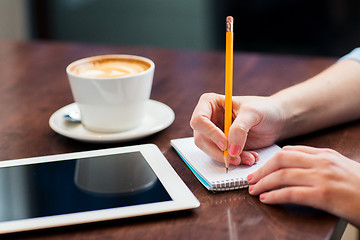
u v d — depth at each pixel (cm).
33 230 56
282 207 61
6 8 299
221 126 79
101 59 90
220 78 112
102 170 68
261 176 65
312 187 59
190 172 71
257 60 124
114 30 326
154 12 318
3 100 101
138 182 64
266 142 77
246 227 57
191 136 83
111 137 78
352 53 98
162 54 132
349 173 60
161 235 55
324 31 273
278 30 285
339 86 87
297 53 284
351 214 57
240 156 71
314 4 271
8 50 136
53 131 86
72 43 142
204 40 312
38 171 67
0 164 70
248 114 70
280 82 108
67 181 64
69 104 98
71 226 57
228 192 65
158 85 108
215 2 299
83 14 326
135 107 84
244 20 292
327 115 84
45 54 132
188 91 104
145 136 81
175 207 59
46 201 59
